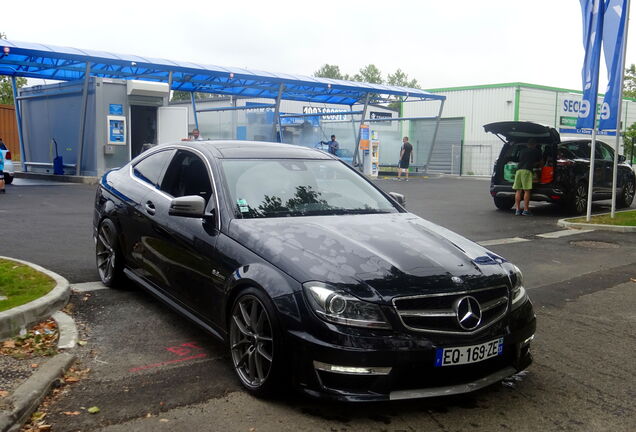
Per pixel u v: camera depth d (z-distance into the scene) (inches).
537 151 531.5
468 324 140.9
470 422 140.6
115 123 792.3
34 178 853.8
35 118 903.7
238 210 175.5
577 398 156.2
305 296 138.6
